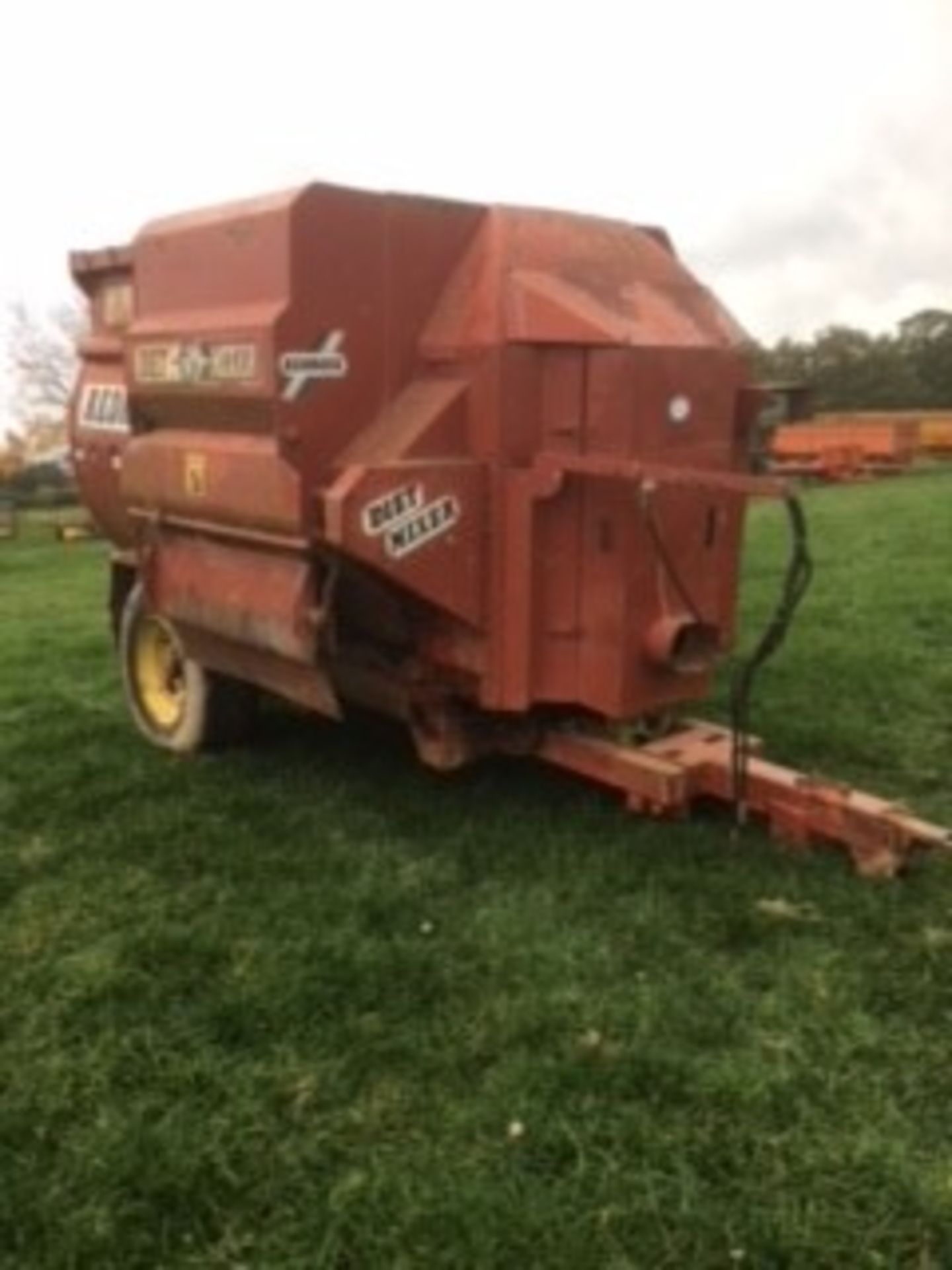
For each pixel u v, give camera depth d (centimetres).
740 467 603
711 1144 371
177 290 616
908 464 4003
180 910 527
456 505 545
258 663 626
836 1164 360
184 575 638
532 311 541
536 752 605
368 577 556
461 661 571
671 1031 426
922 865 536
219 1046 428
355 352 555
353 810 624
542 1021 431
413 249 562
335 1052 423
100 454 765
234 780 672
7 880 565
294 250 536
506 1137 377
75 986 466
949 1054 412
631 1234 338
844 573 1352
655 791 557
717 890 522
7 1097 403
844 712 774
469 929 499
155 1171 364
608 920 504
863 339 8069
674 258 611
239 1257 335
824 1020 430
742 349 588
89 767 706
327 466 555
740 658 895
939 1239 333
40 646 1101
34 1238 343
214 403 583
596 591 546
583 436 541
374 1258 333
